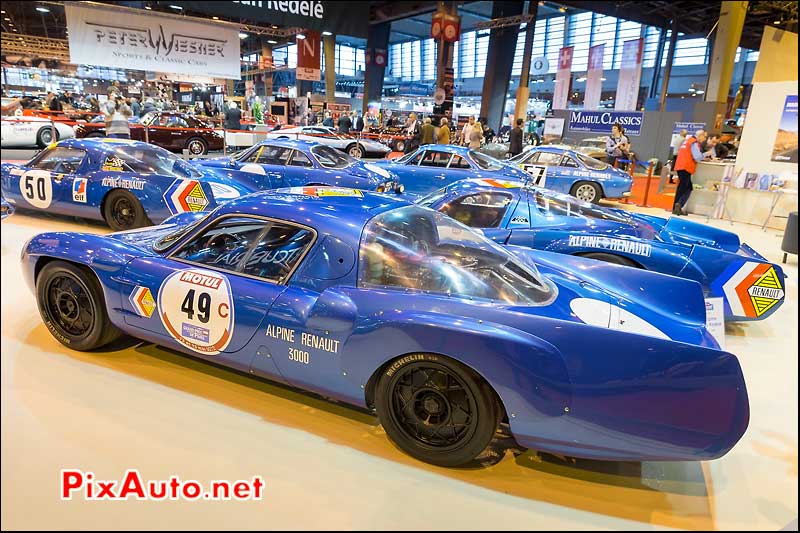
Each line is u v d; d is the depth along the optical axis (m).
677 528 1.92
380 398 2.19
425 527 1.87
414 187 8.70
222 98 16.45
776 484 2.21
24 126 12.24
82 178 5.61
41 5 11.27
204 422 2.42
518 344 1.90
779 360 3.52
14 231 5.64
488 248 2.57
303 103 19.08
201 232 2.69
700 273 3.67
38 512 1.85
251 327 2.38
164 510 1.89
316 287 2.33
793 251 6.13
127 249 2.83
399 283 2.24
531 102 30.91
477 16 36.81
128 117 10.43
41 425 2.32
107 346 3.09
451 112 22.42
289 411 2.55
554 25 35.59
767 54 8.81
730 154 14.45
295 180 7.38
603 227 4.07
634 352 1.87
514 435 2.06
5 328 3.25
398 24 39.34
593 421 1.91
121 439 2.26
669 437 1.87
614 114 14.21
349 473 2.13
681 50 22.53
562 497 2.06
